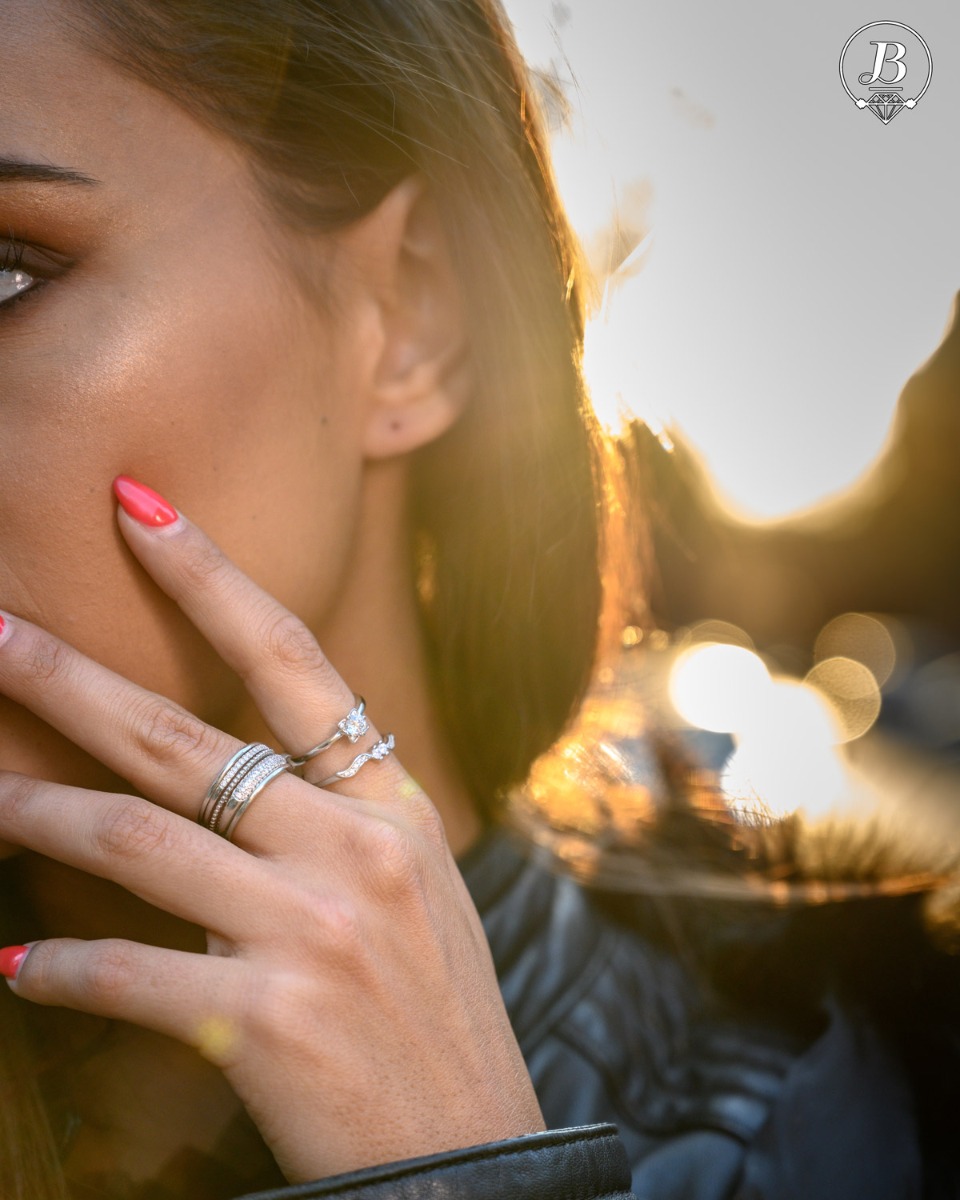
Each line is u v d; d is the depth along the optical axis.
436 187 0.41
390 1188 0.33
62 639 0.36
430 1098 0.35
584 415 0.46
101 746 0.36
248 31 0.37
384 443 0.42
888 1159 0.43
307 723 0.37
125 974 0.35
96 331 0.35
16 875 0.40
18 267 0.35
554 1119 0.41
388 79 0.40
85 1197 0.38
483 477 0.44
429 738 0.45
